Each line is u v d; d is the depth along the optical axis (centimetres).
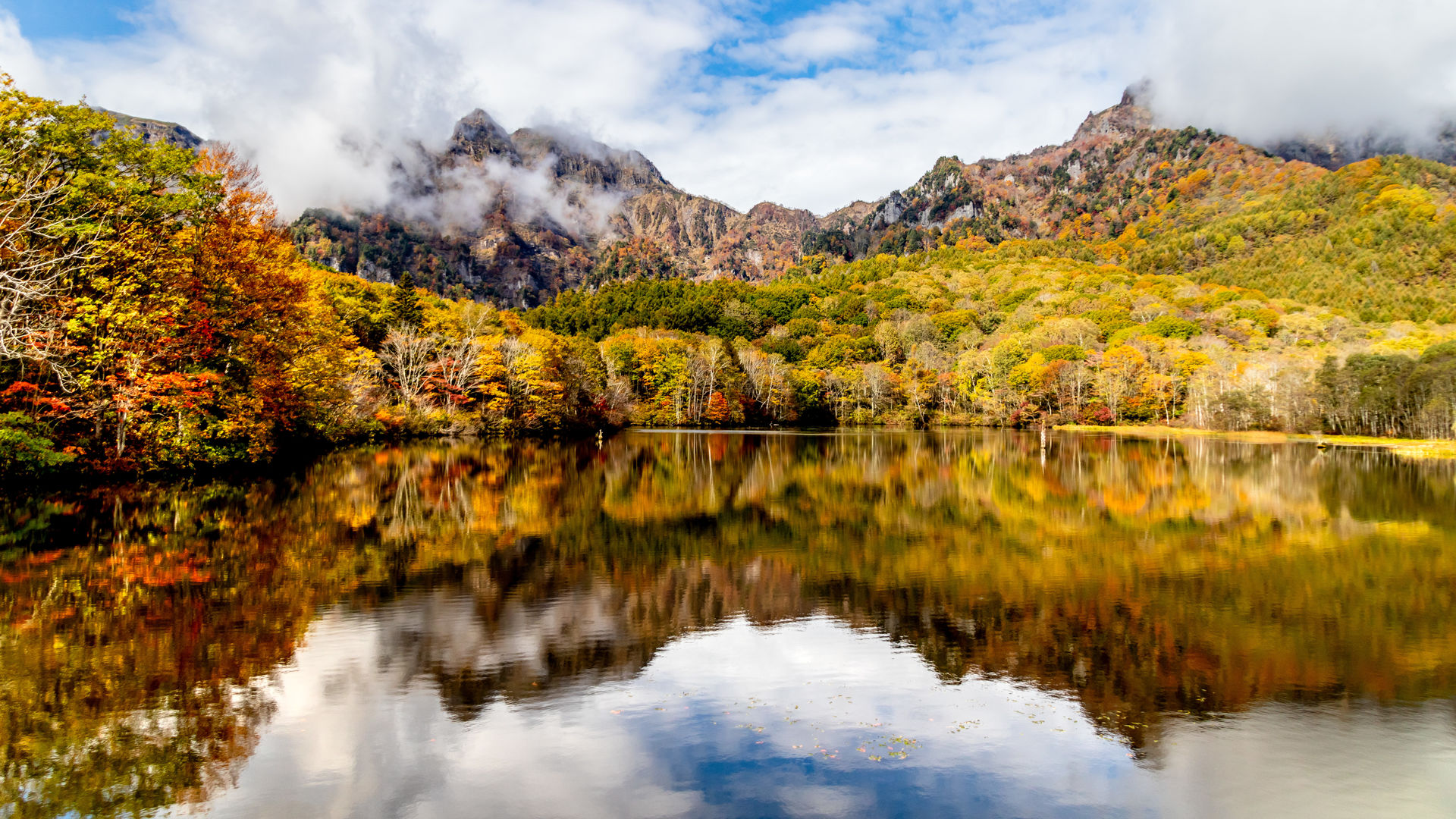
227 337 3984
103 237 3209
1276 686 1505
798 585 2220
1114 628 1853
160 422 3572
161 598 1877
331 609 1856
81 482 3450
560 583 2184
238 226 4044
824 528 3142
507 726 1260
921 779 1113
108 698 1314
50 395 3195
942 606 2028
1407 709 1401
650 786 1079
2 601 1805
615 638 1720
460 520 3109
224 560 2269
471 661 1548
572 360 10431
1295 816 1052
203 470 4053
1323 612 2002
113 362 3319
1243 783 1133
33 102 2983
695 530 3047
